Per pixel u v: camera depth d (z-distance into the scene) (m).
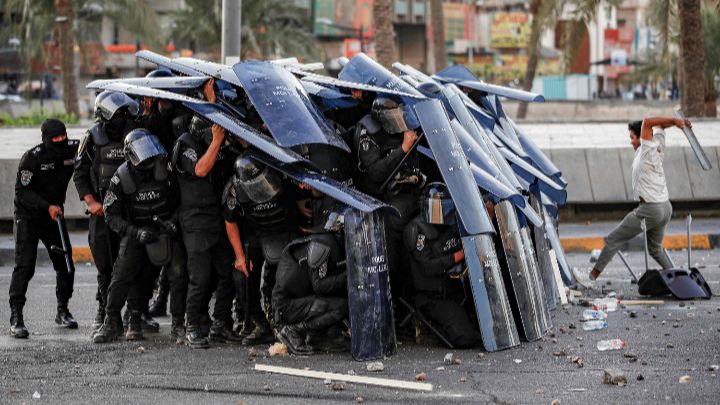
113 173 23.50
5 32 101.12
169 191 22.75
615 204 48.47
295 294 21.94
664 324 25.27
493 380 19.27
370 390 18.59
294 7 115.62
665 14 79.00
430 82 25.42
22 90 147.88
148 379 19.70
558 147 48.91
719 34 101.00
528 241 23.95
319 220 22.22
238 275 23.16
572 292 30.28
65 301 26.20
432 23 101.94
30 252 24.94
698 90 65.56
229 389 18.75
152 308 27.36
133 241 23.22
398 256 22.77
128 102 23.30
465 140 24.09
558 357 21.34
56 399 18.27
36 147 24.84
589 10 78.75
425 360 21.11
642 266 37.38
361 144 22.55
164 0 146.88
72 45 96.19
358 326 21.09
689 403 17.36
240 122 22.14
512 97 28.06
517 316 23.30
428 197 21.92
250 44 111.69
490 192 22.89
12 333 24.53
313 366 20.62
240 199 21.89
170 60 24.31
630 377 19.44
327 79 23.83
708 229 44.72
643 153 30.62
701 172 48.03
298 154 22.36
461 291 23.11
